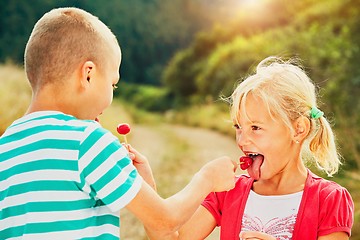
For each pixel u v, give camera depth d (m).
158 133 17.81
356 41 14.12
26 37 42.78
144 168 2.42
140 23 62.12
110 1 59.84
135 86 48.09
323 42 15.62
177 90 35.91
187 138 15.70
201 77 28.30
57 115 2.18
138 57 61.50
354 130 8.18
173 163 10.71
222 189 2.43
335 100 10.36
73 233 2.05
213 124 18.89
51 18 2.24
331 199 2.37
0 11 43.00
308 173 2.51
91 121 2.19
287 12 27.33
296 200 2.42
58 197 2.05
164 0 66.62
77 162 2.08
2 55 40.50
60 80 2.20
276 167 2.44
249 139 2.45
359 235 5.00
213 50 33.84
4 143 2.20
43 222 2.04
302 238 2.36
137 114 26.83
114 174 2.06
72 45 2.19
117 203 2.05
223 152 12.16
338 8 18.45
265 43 22.67
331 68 13.08
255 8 30.16
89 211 2.10
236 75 21.98
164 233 2.18
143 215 2.11
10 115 9.73
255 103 2.43
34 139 2.14
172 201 2.19
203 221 2.57
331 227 2.33
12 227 2.08
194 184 2.31
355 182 6.67
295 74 2.51
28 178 2.09
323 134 2.58
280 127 2.43
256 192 2.53
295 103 2.46
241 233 2.30
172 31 65.25
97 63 2.22
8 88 11.86
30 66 2.24
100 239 2.11
